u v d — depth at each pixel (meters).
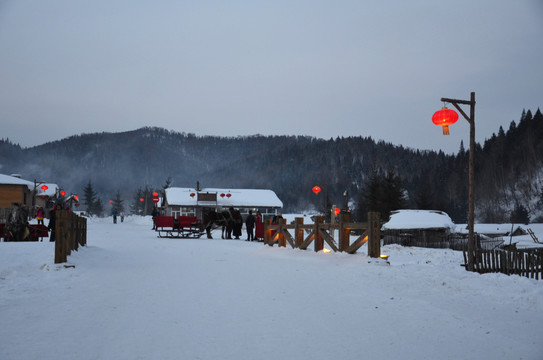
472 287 8.84
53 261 11.59
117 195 182.62
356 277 10.41
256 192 74.06
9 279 9.53
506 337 5.63
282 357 4.76
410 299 7.93
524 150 161.88
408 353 4.95
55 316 6.43
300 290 8.78
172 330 5.75
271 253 16.95
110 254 15.98
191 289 8.78
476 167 170.50
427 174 184.12
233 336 5.52
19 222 21.30
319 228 16.09
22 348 4.91
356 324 6.19
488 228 50.50
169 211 67.94
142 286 9.10
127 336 5.45
